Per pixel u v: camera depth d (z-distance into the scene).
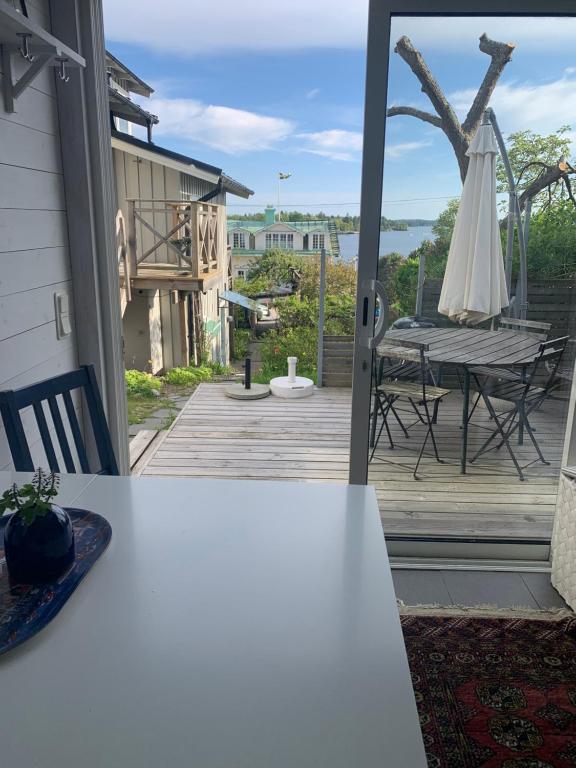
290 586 0.94
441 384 2.42
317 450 4.08
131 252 6.10
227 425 4.61
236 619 0.86
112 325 2.22
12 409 1.45
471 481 2.51
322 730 0.67
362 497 1.26
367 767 0.62
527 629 2.08
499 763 1.53
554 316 2.34
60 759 0.63
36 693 0.72
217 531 1.12
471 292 2.31
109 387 2.27
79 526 1.11
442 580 2.39
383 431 2.46
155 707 0.70
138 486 1.31
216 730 0.67
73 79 1.94
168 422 4.95
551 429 2.44
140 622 0.85
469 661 1.91
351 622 0.86
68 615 0.87
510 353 2.37
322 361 5.75
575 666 1.90
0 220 1.58
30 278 1.78
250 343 10.15
